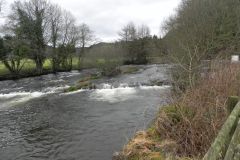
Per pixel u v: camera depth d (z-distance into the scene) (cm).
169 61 1211
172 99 747
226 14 2220
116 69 3938
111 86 2789
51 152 1142
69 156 1088
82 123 1524
